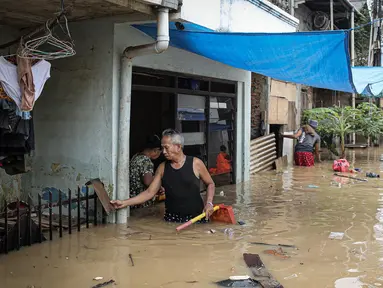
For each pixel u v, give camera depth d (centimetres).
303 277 439
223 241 558
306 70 710
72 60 661
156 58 730
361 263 480
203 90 880
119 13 593
